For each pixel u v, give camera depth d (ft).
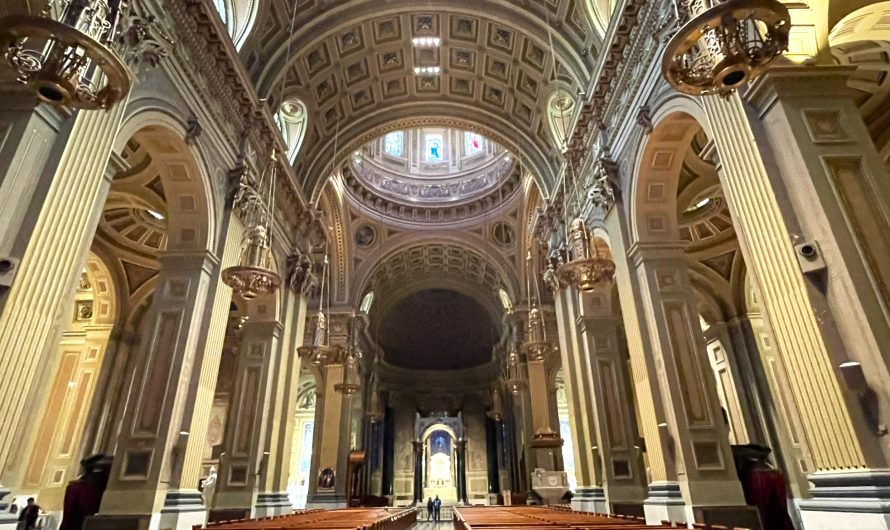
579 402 42.32
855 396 13.92
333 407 69.31
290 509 41.86
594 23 36.19
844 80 17.37
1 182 15.87
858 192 15.70
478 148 90.02
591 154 38.73
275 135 39.09
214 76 31.14
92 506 26.43
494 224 82.58
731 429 51.83
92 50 12.17
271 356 40.47
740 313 52.54
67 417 47.11
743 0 11.71
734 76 13.16
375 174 84.17
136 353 51.37
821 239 15.34
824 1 18.25
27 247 16.05
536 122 50.39
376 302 96.37
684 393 26.35
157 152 28.40
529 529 14.97
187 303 28.60
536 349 46.73
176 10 26.55
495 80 50.67
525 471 70.33
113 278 50.55
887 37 26.78
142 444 25.30
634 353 30.22
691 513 23.65
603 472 36.29
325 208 73.72
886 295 14.17
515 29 43.32
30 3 16.88
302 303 46.93
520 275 78.89
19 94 17.24
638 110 29.30
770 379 48.80
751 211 18.01
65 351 49.73
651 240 30.22
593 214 38.55
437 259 92.84
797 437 16.12
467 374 113.80
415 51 49.62
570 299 44.14
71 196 18.06
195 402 27.68
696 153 36.29
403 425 109.91
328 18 42.63
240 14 36.37
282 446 41.45
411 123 55.31
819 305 15.03
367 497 80.23
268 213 37.86
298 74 44.19
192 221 30.63
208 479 51.85
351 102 52.29
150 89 24.45
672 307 28.50
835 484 14.19
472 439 107.96
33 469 44.83
